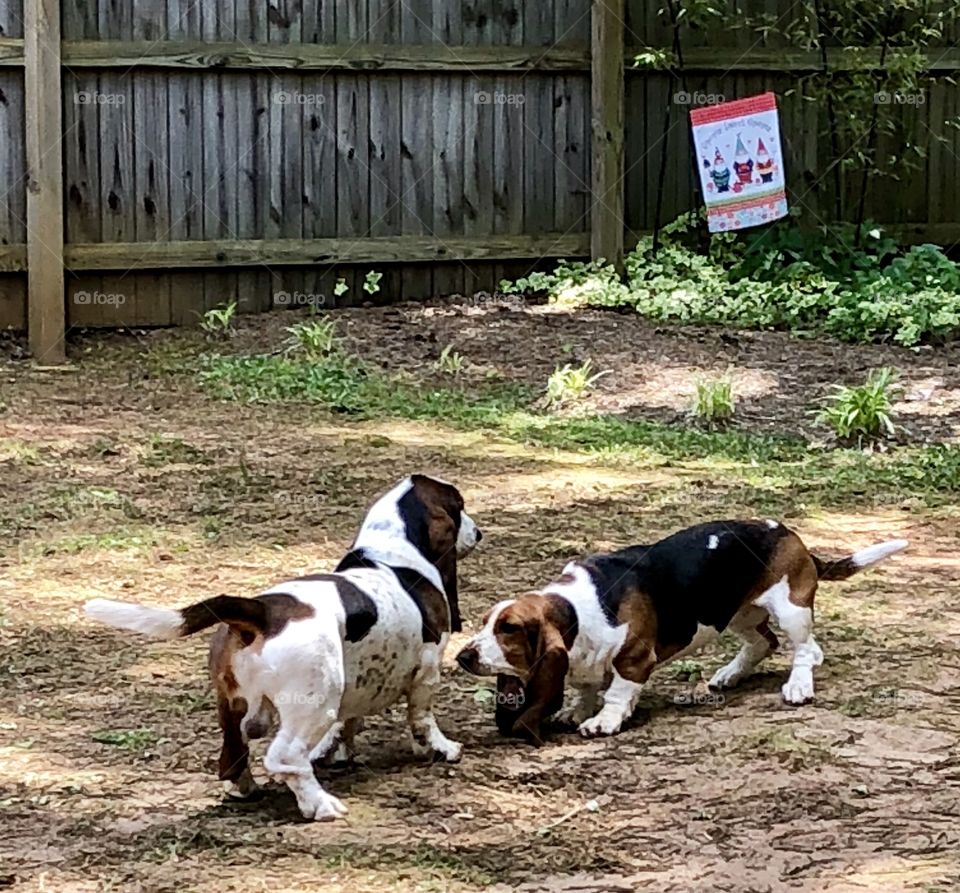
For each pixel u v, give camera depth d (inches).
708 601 205.0
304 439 374.6
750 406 414.3
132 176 485.7
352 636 171.8
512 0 515.5
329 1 498.9
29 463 343.3
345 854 160.6
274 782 181.5
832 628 243.4
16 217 468.1
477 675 200.8
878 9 550.3
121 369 450.6
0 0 464.8
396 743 195.8
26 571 269.1
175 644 233.6
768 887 153.6
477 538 196.1
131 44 478.9
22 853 160.9
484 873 156.8
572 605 197.6
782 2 546.0
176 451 358.0
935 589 265.4
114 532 293.4
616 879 155.5
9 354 465.4
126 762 187.5
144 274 489.4
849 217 563.5
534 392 430.0
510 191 523.2
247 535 293.6
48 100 458.6
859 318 481.1
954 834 166.7
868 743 195.3
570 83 524.1
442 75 512.4
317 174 503.8
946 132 568.7
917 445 380.8
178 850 161.3
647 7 534.6
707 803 175.9
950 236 570.3
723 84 544.1
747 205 532.7
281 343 472.1
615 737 198.1
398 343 469.7
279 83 497.0
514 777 184.2
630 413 410.6
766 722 202.8
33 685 215.0
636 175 539.2
